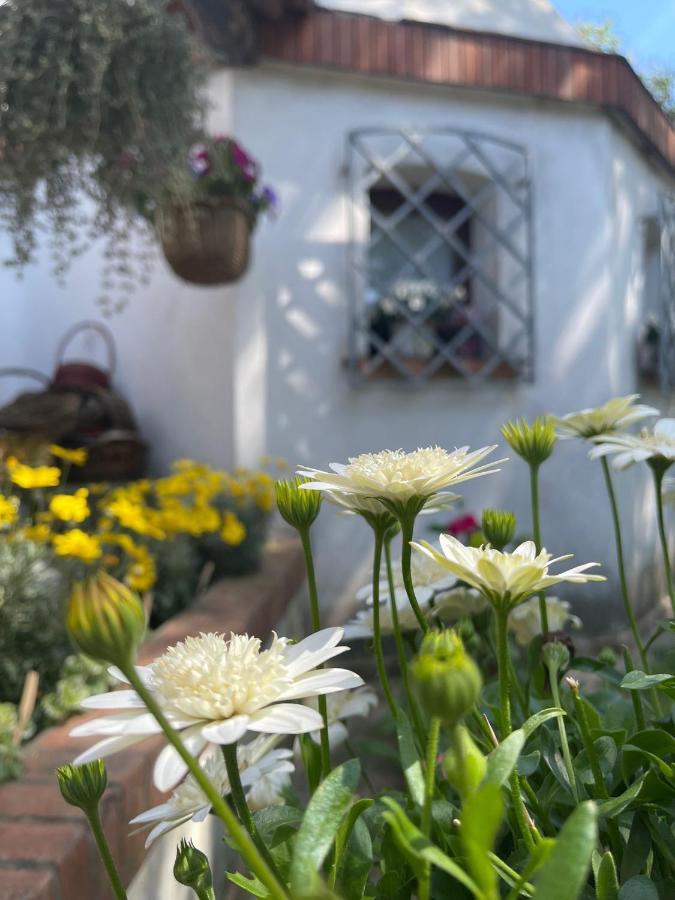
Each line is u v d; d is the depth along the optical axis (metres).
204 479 2.72
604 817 0.48
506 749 0.37
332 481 0.55
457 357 3.56
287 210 3.39
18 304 4.04
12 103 2.09
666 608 4.23
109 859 0.51
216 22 2.94
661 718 0.64
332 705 0.91
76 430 3.36
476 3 4.05
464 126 3.64
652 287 4.73
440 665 0.34
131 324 3.81
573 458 3.78
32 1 2.02
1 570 1.67
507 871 0.43
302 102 3.40
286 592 2.69
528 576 0.46
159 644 1.75
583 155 3.85
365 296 3.48
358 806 0.44
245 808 0.46
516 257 3.64
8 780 1.11
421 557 0.85
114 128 2.23
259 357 3.35
